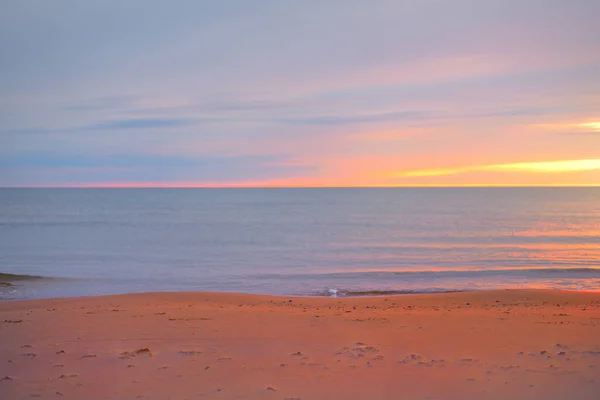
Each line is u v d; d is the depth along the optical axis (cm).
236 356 750
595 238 4766
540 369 659
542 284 2328
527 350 771
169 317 1120
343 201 13812
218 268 2948
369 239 4778
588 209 9750
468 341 843
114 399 561
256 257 3503
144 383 618
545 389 580
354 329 965
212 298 1677
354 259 3394
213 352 776
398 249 3984
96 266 3002
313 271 2809
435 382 612
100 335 906
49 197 16338
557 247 4069
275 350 788
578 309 1372
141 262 3200
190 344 833
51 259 3322
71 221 6769
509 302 1592
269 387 598
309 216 8069
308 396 566
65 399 563
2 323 1040
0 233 5134
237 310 1295
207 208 10312
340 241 4594
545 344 812
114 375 652
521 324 1016
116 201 13362
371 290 2145
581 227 6025
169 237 4869
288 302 1608
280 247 4131
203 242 4475
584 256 3491
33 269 2862
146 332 933
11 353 774
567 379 615
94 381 628
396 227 6112
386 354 756
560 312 1278
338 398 560
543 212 8894
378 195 19450
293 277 2575
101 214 8288
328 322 1053
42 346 822
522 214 8412
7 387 605
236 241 4562
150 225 6266
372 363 704
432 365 688
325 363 706
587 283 2353
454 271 2742
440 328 972
